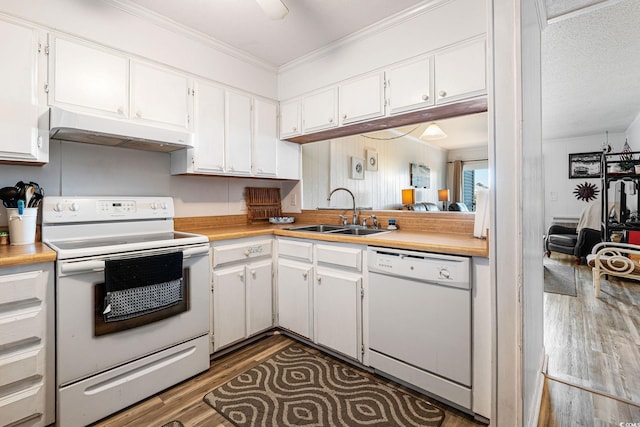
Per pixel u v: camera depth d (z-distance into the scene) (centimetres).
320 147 308
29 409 131
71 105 168
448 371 153
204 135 226
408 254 165
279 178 284
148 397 165
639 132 469
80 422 143
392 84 204
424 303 160
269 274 236
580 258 481
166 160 236
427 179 290
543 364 193
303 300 220
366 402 161
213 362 202
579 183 604
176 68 212
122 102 187
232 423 147
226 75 240
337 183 315
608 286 366
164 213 220
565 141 618
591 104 425
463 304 147
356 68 223
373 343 182
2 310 126
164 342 172
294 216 309
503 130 124
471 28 173
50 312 137
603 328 253
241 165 249
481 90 169
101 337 149
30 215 163
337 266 201
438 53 184
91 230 187
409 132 296
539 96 188
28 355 131
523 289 123
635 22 231
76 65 170
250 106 257
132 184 218
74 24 170
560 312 289
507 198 124
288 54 251
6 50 149
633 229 379
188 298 183
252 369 193
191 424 146
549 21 202
